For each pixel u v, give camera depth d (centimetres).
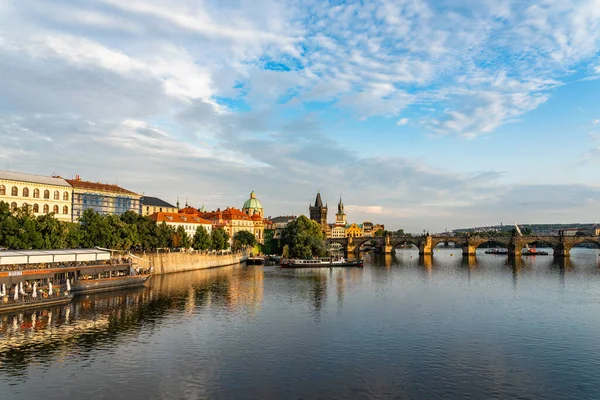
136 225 16788
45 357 6469
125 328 8144
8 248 11625
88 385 5475
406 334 7919
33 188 16812
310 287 14025
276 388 5441
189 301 11019
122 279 12838
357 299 11631
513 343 7400
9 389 5334
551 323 8819
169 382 5591
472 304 10912
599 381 5769
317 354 6738
